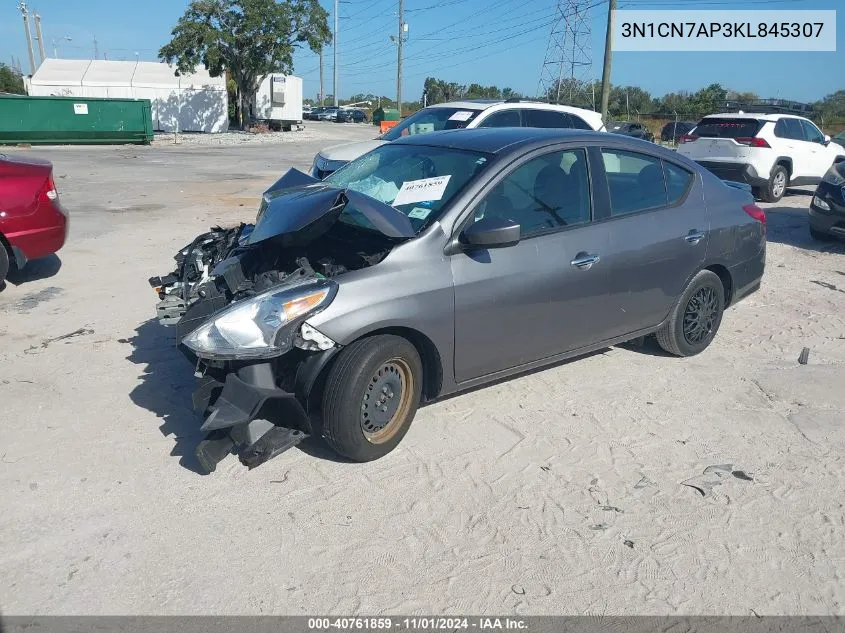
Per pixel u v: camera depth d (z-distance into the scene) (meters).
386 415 3.94
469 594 2.99
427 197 4.20
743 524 3.50
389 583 3.04
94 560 3.12
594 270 4.57
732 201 5.57
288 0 40.16
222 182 16.22
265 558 3.16
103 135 29.23
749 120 13.84
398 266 3.82
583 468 3.96
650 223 4.90
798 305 7.12
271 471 3.82
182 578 3.03
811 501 3.71
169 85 40.97
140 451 3.98
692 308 5.39
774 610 2.96
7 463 3.83
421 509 3.54
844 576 3.16
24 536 3.26
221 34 39.25
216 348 3.50
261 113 45.12
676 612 2.93
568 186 4.55
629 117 49.75
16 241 6.81
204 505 3.52
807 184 14.59
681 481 3.86
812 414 4.66
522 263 4.22
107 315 6.22
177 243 9.16
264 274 3.97
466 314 4.03
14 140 27.48
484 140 4.62
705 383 5.11
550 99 45.91
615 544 3.33
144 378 4.91
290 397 3.55
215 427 3.39
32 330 5.83
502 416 4.52
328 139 37.59
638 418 4.56
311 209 3.78
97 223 10.41
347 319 3.60
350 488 3.69
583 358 5.51
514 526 3.44
